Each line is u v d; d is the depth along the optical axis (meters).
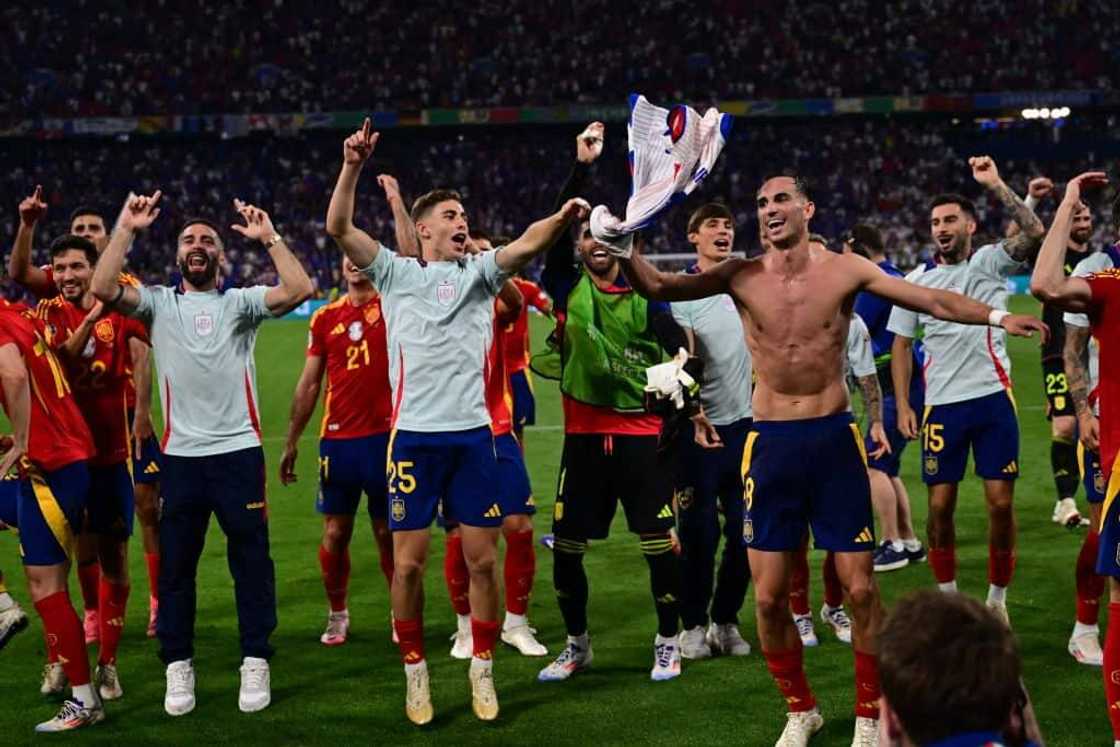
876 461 7.54
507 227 41.03
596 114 41.88
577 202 4.89
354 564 8.25
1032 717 2.01
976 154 43.00
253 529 5.50
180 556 5.45
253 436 5.52
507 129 44.72
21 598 7.50
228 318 5.45
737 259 4.75
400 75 42.03
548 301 7.98
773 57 42.72
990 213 39.75
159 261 37.66
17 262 6.35
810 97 42.03
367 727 5.21
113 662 5.70
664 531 5.63
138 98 40.22
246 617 5.51
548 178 41.94
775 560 4.68
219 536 9.02
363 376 6.29
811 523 4.69
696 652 6.02
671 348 5.53
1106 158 42.16
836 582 6.23
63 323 5.89
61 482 5.31
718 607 6.05
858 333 6.59
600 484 5.71
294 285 5.41
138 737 5.15
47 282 6.52
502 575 7.67
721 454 5.94
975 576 7.43
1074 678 5.54
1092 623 5.82
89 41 41.22
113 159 40.78
